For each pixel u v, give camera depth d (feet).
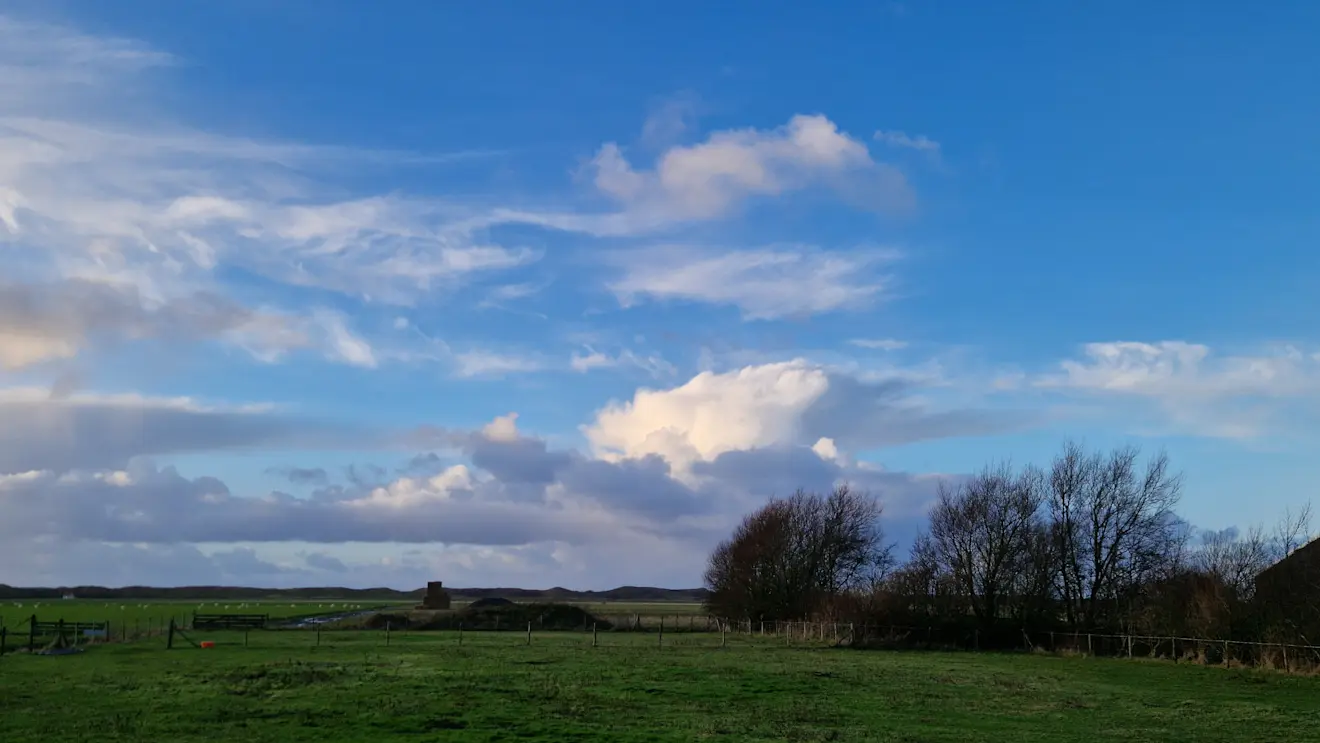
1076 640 243.40
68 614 462.19
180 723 95.96
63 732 90.17
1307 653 185.26
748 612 346.54
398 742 86.02
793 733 95.96
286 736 88.84
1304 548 215.92
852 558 356.59
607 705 114.93
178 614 475.31
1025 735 98.89
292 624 370.73
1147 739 97.55
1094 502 270.05
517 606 386.32
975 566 273.95
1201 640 207.21
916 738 94.99
